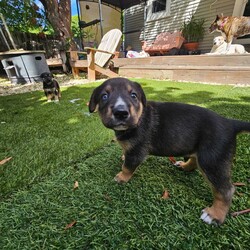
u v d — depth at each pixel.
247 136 0.87
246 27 2.28
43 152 0.79
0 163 0.72
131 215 0.52
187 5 3.30
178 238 0.46
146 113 0.58
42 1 3.51
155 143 0.57
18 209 0.53
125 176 0.63
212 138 0.49
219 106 1.24
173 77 2.32
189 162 0.68
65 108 1.39
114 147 0.83
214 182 0.49
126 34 4.83
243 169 0.67
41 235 0.46
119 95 0.55
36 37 3.65
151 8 3.95
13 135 0.96
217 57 1.96
